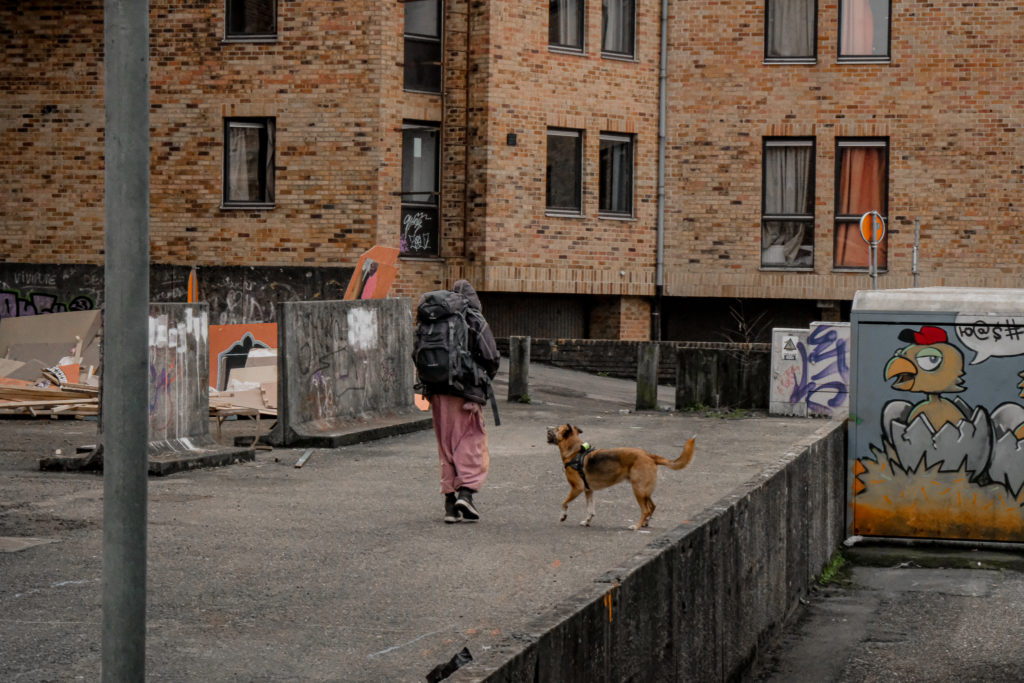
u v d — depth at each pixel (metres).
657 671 5.70
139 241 3.17
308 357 13.27
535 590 6.91
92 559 7.39
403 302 15.42
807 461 9.90
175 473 10.95
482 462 9.09
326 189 22.91
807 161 26.03
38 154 23.38
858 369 11.67
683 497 10.36
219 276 22.91
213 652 5.60
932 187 25.67
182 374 11.67
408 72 23.58
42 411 15.23
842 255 26.02
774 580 8.62
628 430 15.68
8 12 23.38
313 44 22.86
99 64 23.11
